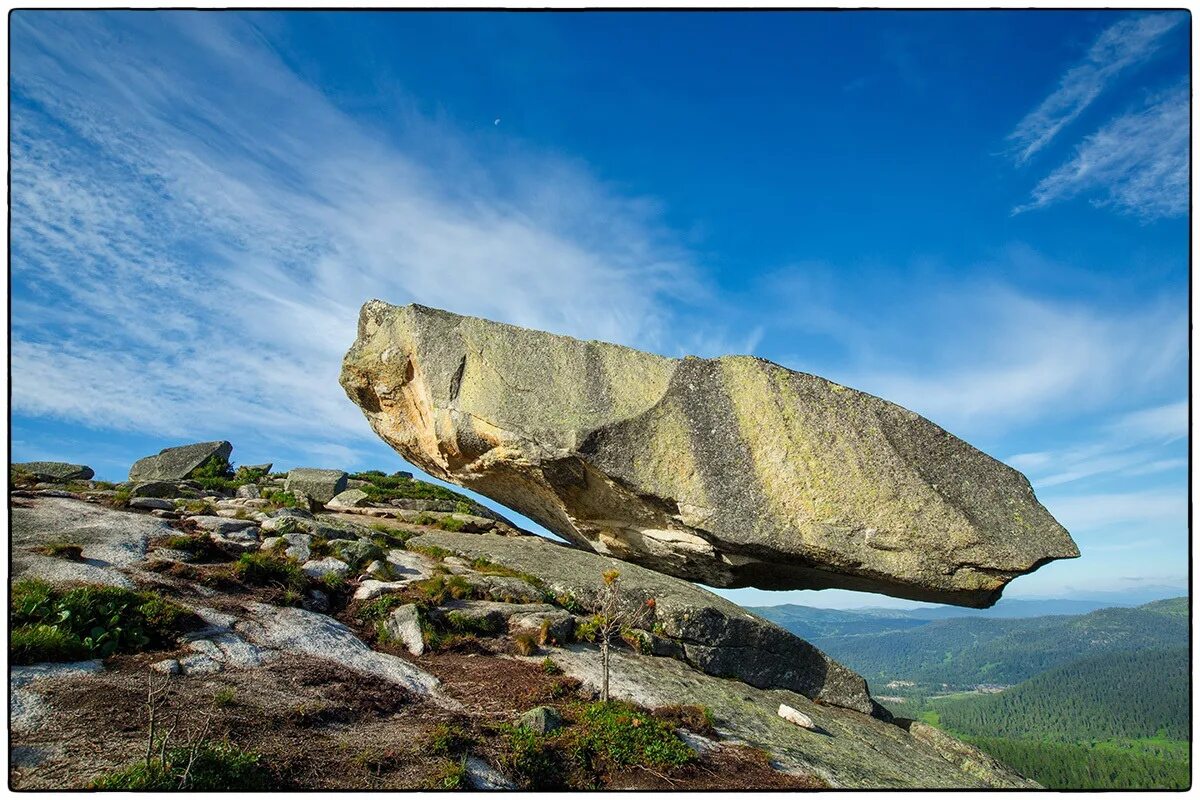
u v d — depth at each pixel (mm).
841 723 13875
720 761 9164
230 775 6461
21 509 15133
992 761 14008
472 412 18453
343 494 24719
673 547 18500
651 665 13336
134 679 8328
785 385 17625
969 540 15945
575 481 18109
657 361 18547
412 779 7105
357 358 20984
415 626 11992
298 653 10250
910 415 17312
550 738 8539
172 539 13773
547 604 14828
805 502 16688
